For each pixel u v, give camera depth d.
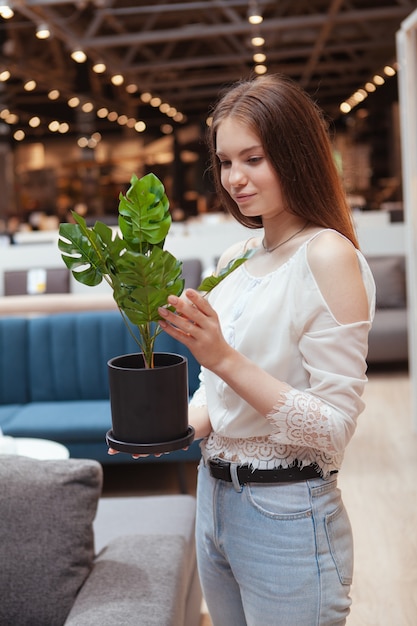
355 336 1.31
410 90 4.39
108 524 2.62
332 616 1.40
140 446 1.25
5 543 1.80
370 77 16.97
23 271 8.00
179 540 2.05
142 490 4.21
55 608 1.78
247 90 1.38
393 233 7.62
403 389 5.90
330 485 1.41
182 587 1.84
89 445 4.02
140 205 1.19
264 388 1.28
